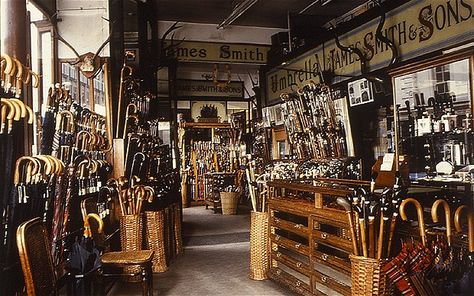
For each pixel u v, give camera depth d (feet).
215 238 24.64
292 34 28.45
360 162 18.76
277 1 27.55
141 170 17.92
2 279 8.20
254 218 16.05
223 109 40.27
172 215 19.72
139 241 15.62
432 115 15.53
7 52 9.66
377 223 9.37
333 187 12.12
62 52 17.46
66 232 11.54
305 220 14.19
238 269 17.63
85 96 18.37
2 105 8.09
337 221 11.43
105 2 17.87
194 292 14.49
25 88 10.27
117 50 18.15
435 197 11.25
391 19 18.65
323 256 12.16
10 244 8.57
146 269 12.57
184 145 40.70
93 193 14.90
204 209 39.70
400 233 10.33
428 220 10.50
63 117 11.34
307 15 28.76
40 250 8.32
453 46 14.96
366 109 20.95
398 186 9.36
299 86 26.84
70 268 10.68
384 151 20.70
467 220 9.21
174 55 30.35
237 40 31.99
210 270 17.53
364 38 20.56
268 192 16.01
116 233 16.66
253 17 30.42
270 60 31.14
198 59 30.96
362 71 20.26
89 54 16.38
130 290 14.90
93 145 14.20
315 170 17.56
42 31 16.56
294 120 22.38
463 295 8.77
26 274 7.63
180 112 39.27
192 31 31.32
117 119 17.43
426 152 16.07
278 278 14.76
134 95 19.16
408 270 8.87
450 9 15.64
